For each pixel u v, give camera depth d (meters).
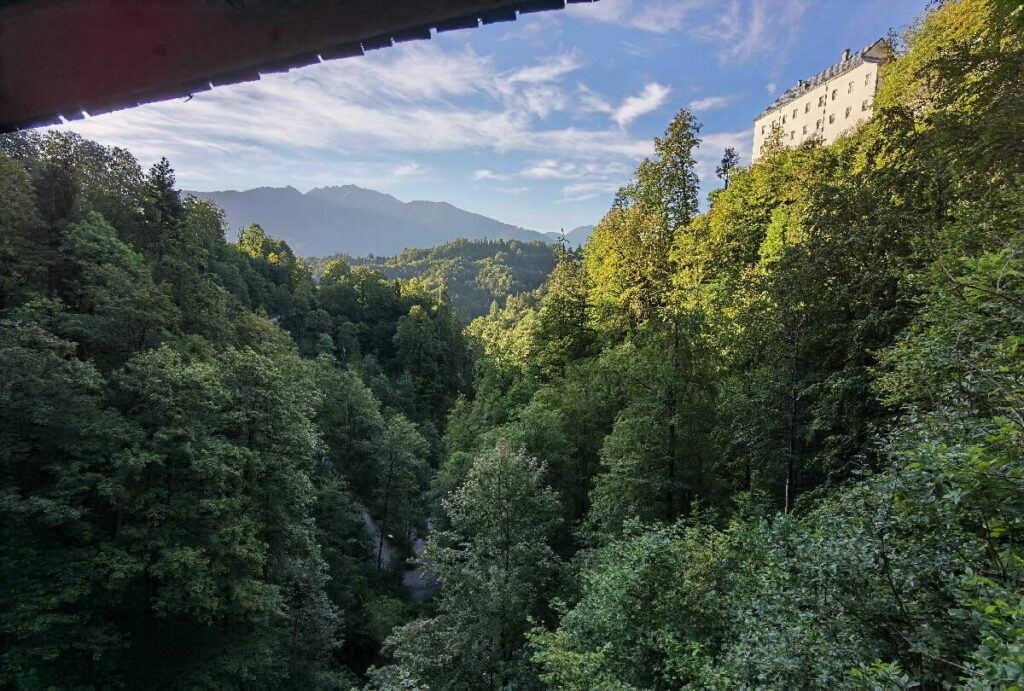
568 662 9.55
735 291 18.55
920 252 11.43
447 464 32.88
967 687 3.07
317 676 23.02
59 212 34.25
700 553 9.67
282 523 24.00
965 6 19.64
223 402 22.80
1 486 17.67
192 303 39.12
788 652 5.15
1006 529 3.95
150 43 2.55
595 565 15.21
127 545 18.61
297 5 2.41
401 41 2.56
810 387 13.43
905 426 7.23
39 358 19.09
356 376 51.22
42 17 2.51
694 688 7.52
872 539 5.00
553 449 24.97
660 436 17.19
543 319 39.25
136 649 18.86
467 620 15.94
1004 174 10.27
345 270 123.62
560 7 2.34
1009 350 5.34
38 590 16.00
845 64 60.06
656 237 34.28
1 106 2.77
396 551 40.19
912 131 13.91
